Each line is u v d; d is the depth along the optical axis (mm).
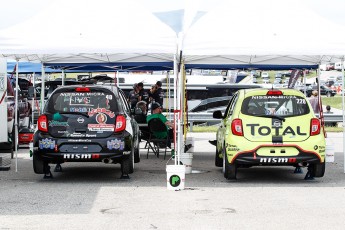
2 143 18906
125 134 12367
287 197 10539
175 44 12406
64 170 14703
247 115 12172
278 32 12688
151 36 12430
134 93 22391
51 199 10367
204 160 17281
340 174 13938
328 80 73250
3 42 12523
